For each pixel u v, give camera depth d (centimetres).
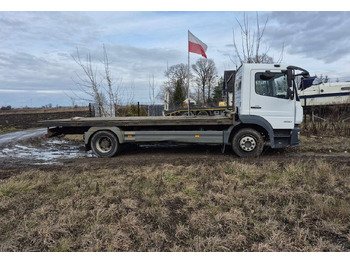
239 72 648
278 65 597
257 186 414
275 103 600
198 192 393
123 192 400
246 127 642
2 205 357
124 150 802
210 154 711
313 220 306
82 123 686
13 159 707
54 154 787
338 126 1038
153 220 313
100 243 263
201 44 873
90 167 572
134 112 1652
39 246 264
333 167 511
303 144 820
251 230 286
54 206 355
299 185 411
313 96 1650
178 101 3906
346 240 265
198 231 287
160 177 469
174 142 684
